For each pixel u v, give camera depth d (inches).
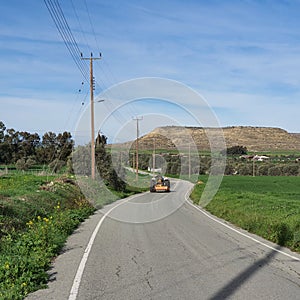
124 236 562.6
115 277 334.0
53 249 438.0
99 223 711.7
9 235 450.0
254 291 289.4
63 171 2044.8
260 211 768.9
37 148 2903.5
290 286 303.6
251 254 434.3
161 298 275.0
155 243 504.4
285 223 541.0
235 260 401.7
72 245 489.1
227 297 275.0
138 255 426.9
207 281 319.9
